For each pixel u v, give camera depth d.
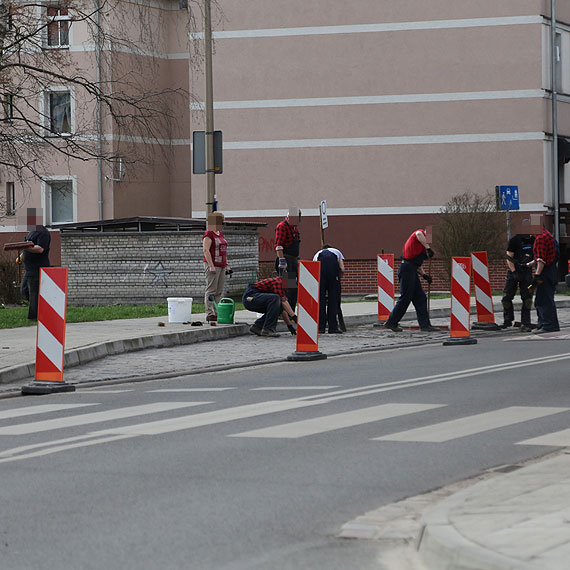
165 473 11.99
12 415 16.73
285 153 59.09
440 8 57.78
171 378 21.81
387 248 58.16
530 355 24.27
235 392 18.80
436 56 57.88
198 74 60.00
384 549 8.93
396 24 58.12
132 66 59.91
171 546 9.09
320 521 9.86
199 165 35.28
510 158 57.31
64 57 37.66
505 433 14.09
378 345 27.83
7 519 10.12
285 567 8.45
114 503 10.65
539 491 10.23
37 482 11.69
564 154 57.78
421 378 20.19
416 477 11.59
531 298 31.84
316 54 58.78
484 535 8.52
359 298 51.97
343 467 12.13
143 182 61.88
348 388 18.94
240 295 44.47
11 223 60.19
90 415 16.47
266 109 59.19
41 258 33.00
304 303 24.62
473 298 47.31
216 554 8.84
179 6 62.03
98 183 59.94
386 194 58.25
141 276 45.31
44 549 9.08
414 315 37.31
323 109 58.75
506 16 57.25
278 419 15.56
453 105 57.78
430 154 57.94
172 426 15.13
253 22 59.22
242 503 10.56
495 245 53.59
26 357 23.42
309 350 24.59
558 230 57.09
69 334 28.34
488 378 20.02
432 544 8.42
